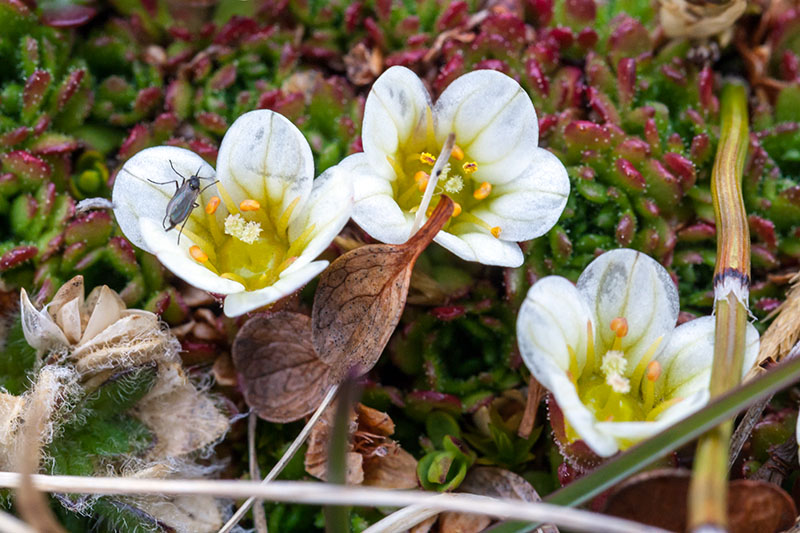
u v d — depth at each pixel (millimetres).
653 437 93
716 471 93
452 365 113
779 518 99
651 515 96
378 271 101
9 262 108
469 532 104
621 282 100
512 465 108
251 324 106
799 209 113
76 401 103
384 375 112
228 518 107
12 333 107
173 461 105
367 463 107
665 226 112
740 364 99
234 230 102
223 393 110
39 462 102
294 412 106
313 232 101
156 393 105
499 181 106
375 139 103
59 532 94
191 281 97
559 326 97
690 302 112
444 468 105
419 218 101
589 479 95
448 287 110
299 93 113
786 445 105
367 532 101
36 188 112
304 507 108
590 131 111
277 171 102
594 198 111
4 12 113
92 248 110
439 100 105
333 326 102
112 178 113
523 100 104
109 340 103
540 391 106
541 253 111
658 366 99
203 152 112
